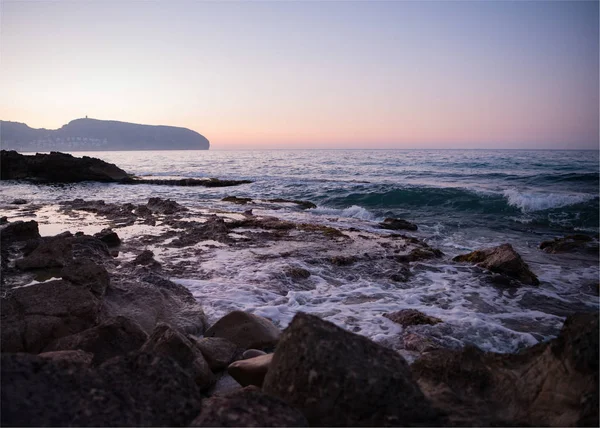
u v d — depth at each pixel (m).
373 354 3.08
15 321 4.96
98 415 2.54
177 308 6.36
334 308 6.99
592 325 3.21
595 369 3.02
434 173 36.81
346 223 16.36
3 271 7.70
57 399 2.56
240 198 23.09
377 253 10.81
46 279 7.37
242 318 5.61
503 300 7.73
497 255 9.80
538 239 14.17
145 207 16.98
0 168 35.44
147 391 2.81
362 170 43.19
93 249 9.44
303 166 53.38
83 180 35.69
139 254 10.09
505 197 20.78
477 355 3.70
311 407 2.87
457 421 2.97
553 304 7.57
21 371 2.64
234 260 9.88
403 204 21.41
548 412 3.03
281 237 12.71
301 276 8.72
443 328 6.13
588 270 10.12
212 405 2.71
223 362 4.72
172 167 57.31
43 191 27.36
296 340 3.07
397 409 2.88
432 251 11.14
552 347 3.33
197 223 14.35
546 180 29.16
